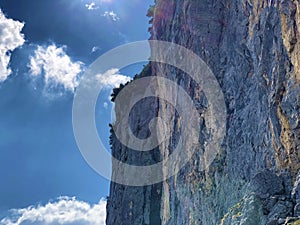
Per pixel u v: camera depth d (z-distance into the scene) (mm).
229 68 21938
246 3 19531
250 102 18953
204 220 21688
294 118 14086
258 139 17141
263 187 14336
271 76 15984
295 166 13961
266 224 12789
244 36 19844
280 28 15445
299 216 12242
